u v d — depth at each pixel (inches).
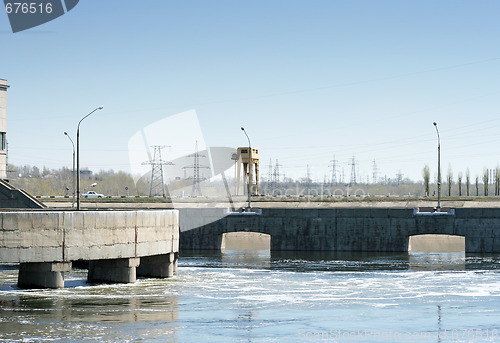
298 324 1301.7
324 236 3223.4
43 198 4303.6
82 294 1630.2
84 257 1664.6
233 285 1871.3
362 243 3181.6
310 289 1806.1
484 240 3070.9
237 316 1379.2
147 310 1439.5
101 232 1700.3
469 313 1429.6
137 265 1818.4
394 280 2041.1
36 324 1280.8
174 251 1996.8
